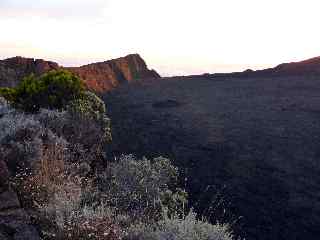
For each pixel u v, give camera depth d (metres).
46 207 6.41
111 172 9.76
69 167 8.60
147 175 9.57
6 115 10.58
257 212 18.64
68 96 13.11
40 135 9.41
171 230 6.50
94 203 7.12
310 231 17.19
